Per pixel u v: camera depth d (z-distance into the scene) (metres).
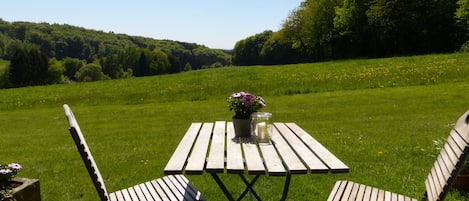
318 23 55.88
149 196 3.61
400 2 47.19
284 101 15.26
